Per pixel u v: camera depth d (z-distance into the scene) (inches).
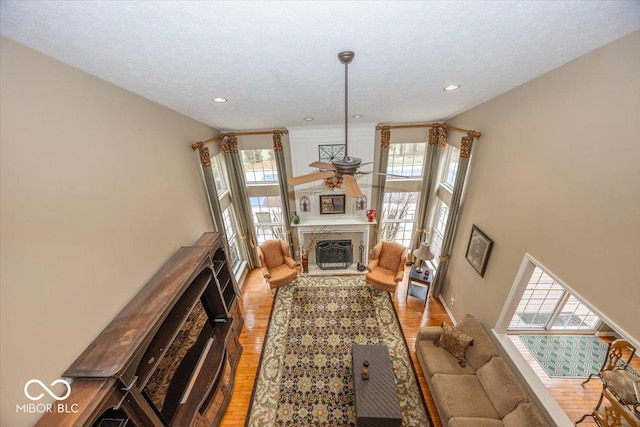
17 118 64.7
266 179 239.3
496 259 142.9
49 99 73.0
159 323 94.6
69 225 78.1
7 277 61.2
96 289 86.7
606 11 56.1
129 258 103.5
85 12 47.9
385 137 208.1
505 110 132.0
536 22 59.9
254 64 78.1
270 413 141.8
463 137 166.9
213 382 123.0
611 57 76.7
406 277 244.1
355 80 98.1
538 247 111.7
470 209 170.6
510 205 130.1
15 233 63.3
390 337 185.0
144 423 89.2
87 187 85.4
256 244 255.9
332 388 153.6
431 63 83.7
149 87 101.2
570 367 158.9
